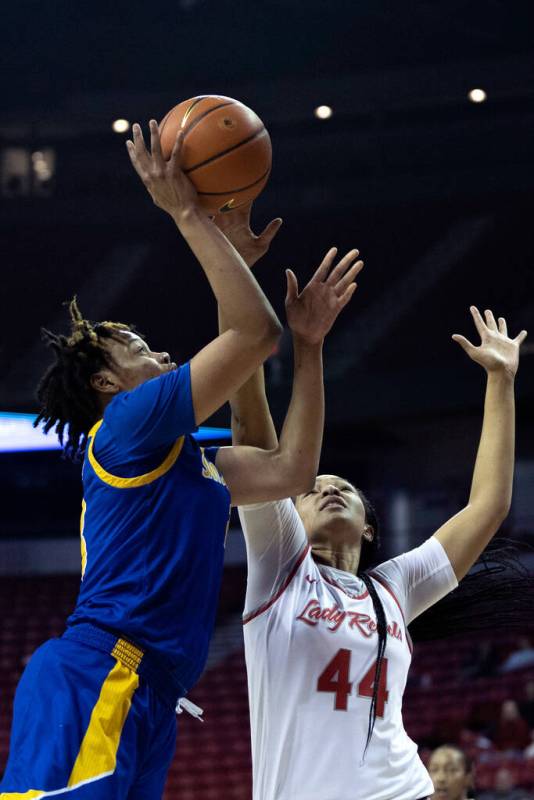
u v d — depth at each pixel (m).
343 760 3.31
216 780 14.18
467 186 20.73
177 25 22.27
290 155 22.05
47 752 2.59
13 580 19.83
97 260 22.88
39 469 21.16
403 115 22.28
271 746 3.38
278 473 3.06
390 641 3.49
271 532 3.47
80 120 22.36
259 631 3.44
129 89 22.81
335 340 21.84
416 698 15.10
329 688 3.36
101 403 3.15
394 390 18.33
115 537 2.80
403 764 3.41
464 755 5.41
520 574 4.24
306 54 22.61
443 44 22.14
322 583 3.54
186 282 22.44
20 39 22.12
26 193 22.48
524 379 17.47
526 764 12.21
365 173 21.91
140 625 2.71
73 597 19.30
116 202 21.64
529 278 21.69
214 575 2.86
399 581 3.73
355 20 21.98
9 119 22.50
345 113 21.97
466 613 4.19
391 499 21.05
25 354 21.95
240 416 3.34
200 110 2.93
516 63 21.20
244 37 22.44
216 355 2.77
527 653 15.64
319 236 22.30
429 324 21.72
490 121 21.45
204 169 2.89
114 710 2.65
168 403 2.75
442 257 22.19
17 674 17.02
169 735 2.80
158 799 2.85
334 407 18.62
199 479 2.89
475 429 20.61
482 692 15.13
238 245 3.21
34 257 22.66
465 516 3.91
